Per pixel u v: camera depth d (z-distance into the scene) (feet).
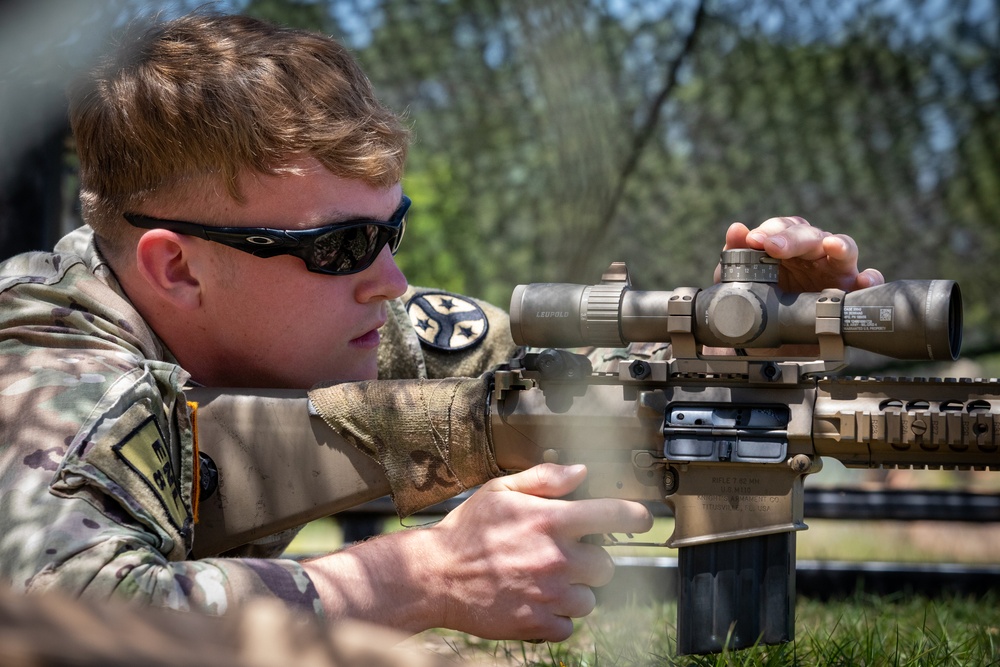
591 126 18.92
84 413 4.91
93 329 5.61
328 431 5.94
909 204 18.44
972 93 18.06
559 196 19.21
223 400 6.04
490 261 19.49
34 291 5.67
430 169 19.35
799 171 18.71
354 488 5.92
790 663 6.75
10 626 1.09
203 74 5.96
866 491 12.94
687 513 5.58
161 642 1.14
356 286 6.48
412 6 18.52
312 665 1.22
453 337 8.10
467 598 5.25
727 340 5.48
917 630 8.46
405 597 5.20
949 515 12.76
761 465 5.42
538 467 5.46
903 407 5.21
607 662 7.16
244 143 5.93
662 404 5.61
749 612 5.52
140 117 6.00
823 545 17.15
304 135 6.01
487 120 19.12
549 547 5.25
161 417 5.32
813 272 6.60
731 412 5.54
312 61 6.21
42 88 8.93
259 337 6.33
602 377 5.77
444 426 5.82
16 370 5.15
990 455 5.08
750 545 5.55
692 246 19.03
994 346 17.67
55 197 10.53
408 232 19.42
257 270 6.15
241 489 5.97
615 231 19.11
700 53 18.63
